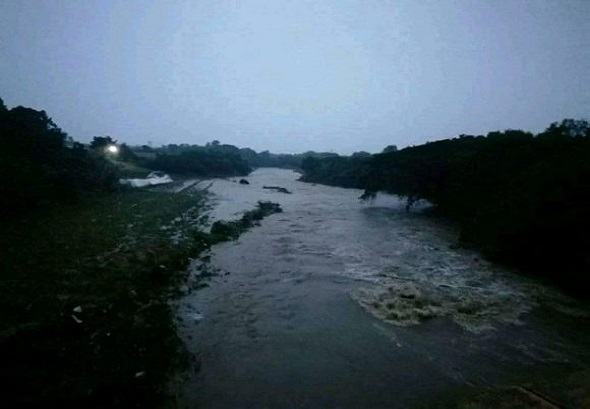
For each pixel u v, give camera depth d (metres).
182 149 187.62
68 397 9.36
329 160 109.12
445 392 11.05
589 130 39.50
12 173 32.94
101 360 11.44
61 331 12.34
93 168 51.50
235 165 127.75
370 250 27.64
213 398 10.58
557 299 18.28
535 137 39.56
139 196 50.06
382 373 12.03
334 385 11.38
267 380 11.55
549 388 10.32
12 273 17.94
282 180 109.88
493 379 11.70
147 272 19.47
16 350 10.60
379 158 59.56
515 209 24.36
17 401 8.99
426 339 14.25
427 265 23.88
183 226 32.88
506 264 24.12
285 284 20.08
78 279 17.88
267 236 31.86
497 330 14.99
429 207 52.78
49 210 33.72
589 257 18.78
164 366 11.83
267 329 14.91
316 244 29.28
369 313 16.50
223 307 16.94
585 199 20.97
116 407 9.61
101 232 27.89
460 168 41.78
